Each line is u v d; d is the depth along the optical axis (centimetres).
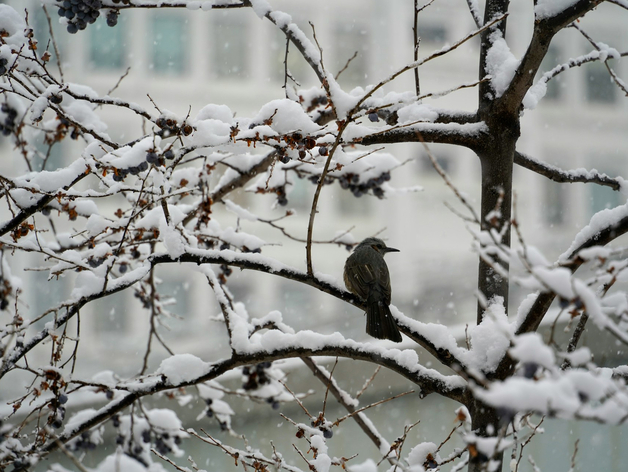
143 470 492
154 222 620
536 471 537
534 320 487
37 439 523
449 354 514
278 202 717
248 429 860
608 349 952
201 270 572
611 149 2941
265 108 537
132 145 591
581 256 370
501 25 583
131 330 2038
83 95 541
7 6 605
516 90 539
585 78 2911
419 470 462
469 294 2038
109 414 542
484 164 566
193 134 531
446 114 587
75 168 564
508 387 278
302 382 878
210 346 1844
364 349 518
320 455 531
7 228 548
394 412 918
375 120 545
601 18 2869
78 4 564
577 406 272
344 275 654
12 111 723
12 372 1227
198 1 606
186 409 833
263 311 2320
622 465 929
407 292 2095
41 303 2030
